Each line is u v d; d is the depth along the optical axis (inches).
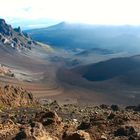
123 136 1370.6
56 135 1368.1
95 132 1432.1
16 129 1357.0
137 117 1631.4
